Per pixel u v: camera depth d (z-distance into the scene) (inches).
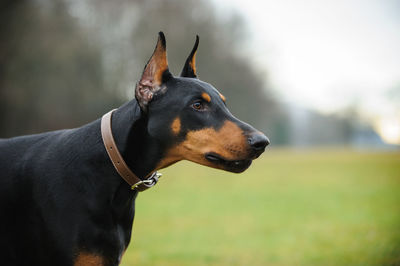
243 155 101.3
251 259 211.3
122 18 1170.6
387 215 328.2
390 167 863.1
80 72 1124.5
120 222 107.5
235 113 1653.5
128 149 105.3
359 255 211.5
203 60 1392.7
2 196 103.2
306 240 251.3
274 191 490.9
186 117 104.9
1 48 859.4
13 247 103.2
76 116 1182.9
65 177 102.7
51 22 968.3
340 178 643.5
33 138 114.9
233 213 345.4
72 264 97.8
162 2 1183.6
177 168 929.5
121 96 1211.2
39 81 1008.2
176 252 224.4
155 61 106.8
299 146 2669.8
